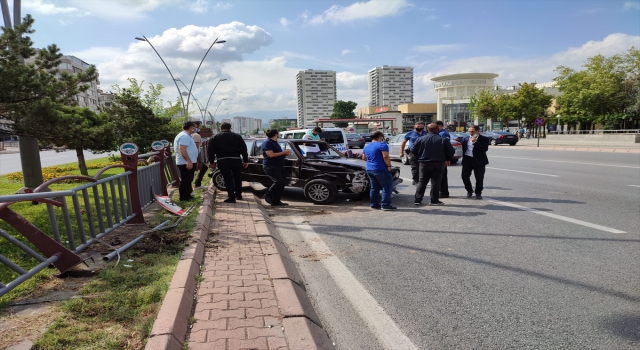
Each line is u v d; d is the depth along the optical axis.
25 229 3.83
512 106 49.62
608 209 7.59
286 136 14.85
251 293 3.72
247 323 3.16
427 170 8.57
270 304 3.49
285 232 6.66
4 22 8.31
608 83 38.81
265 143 8.80
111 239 5.26
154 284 3.77
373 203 8.47
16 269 3.52
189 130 8.29
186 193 8.24
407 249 5.54
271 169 8.84
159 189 8.25
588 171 13.27
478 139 9.08
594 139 31.72
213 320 3.20
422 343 3.16
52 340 2.80
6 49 6.41
